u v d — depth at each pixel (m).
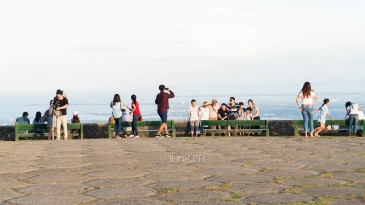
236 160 10.65
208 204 6.09
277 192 6.82
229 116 22.39
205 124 20.44
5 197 6.65
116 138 18.66
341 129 20.25
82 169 9.30
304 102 18.11
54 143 15.93
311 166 9.59
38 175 8.57
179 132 21.59
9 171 9.11
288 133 20.92
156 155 11.82
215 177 8.19
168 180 7.91
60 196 6.68
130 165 9.84
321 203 6.05
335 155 11.62
